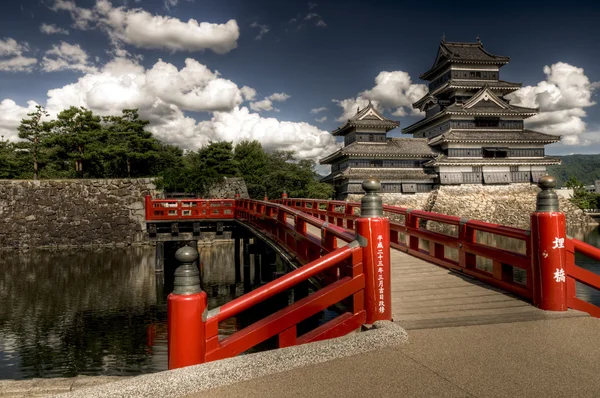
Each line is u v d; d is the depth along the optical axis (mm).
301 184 48844
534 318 4281
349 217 12547
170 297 3018
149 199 21922
